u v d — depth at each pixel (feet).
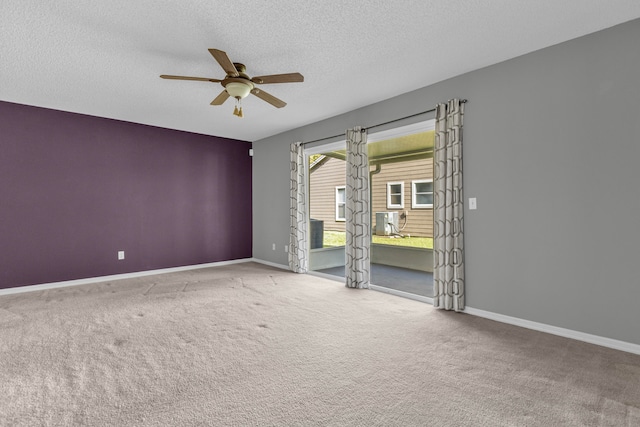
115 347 8.00
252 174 21.04
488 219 10.06
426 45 8.80
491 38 8.46
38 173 13.80
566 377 6.53
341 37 8.36
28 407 5.59
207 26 7.79
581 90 8.31
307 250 17.34
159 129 17.20
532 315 9.18
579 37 8.35
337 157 20.89
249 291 13.37
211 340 8.43
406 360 7.31
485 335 8.71
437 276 11.11
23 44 8.55
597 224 8.09
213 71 10.32
